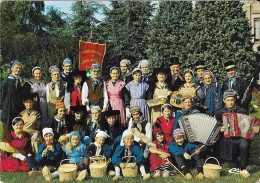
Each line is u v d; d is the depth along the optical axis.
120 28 12.12
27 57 11.43
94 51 9.16
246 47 9.57
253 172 5.48
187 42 10.45
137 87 6.46
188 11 10.96
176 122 5.68
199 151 5.33
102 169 5.22
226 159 5.50
